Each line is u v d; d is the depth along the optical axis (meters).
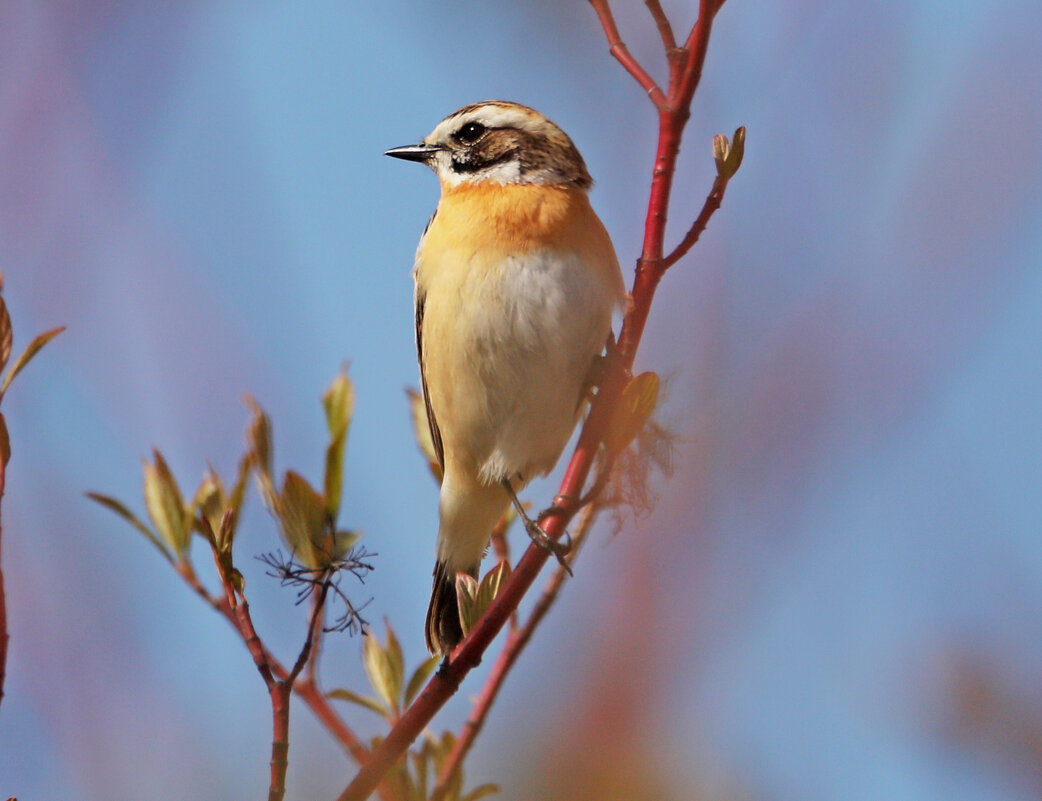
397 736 6.23
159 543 7.33
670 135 6.39
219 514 7.31
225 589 5.99
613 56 6.50
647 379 6.14
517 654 7.52
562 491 6.52
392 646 7.69
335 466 7.25
